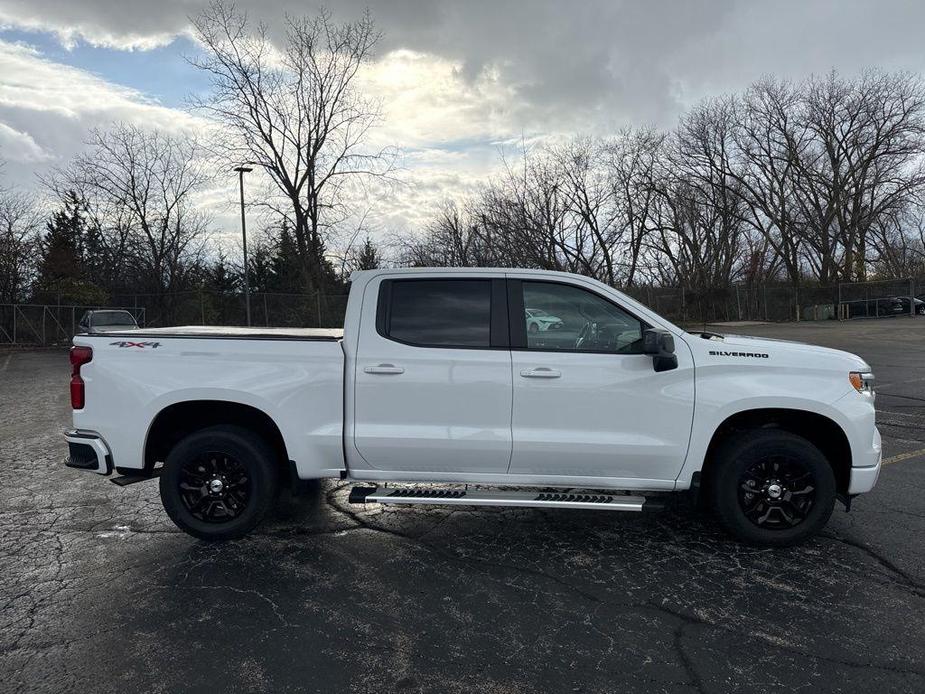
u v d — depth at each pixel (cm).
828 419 376
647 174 3494
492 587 341
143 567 369
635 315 388
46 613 313
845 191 3956
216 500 398
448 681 256
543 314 390
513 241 3125
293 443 389
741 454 377
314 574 358
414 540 409
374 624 302
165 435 414
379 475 394
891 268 4459
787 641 285
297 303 3017
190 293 3050
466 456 383
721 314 3625
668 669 263
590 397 376
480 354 381
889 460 591
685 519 446
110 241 3866
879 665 265
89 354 396
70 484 545
